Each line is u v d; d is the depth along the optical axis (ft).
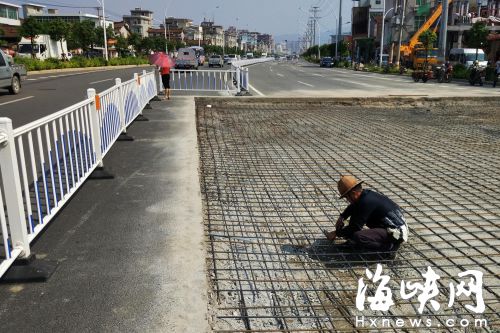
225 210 16.16
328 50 301.43
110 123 22.57
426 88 71.72
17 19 247.29
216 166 22.24
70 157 15.23
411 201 17.56
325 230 14.42
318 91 64.34
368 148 27.20
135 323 8.90
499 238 14.19
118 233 13.10
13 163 10.21
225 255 12.53
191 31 458.09
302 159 24.03
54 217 14.28
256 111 44.60
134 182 18.08
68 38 173.88
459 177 21.07
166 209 15.08
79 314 9.17
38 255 11.64
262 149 26.43
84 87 65.21
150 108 40.63
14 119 34.86
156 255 11.75
